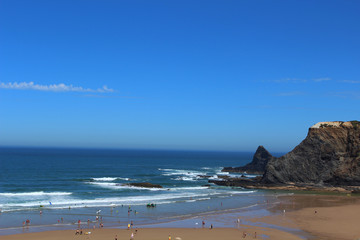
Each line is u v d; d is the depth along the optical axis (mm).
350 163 95438
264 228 48594
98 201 67938
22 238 40562
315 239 42719
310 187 95625
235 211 61656
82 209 59844
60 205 62625
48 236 41844
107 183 100438
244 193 87250
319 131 102062
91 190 85562
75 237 41719
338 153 98062
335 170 96625
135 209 61188
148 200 70938
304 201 75125
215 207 65250
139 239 41344
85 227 47438
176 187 97250
